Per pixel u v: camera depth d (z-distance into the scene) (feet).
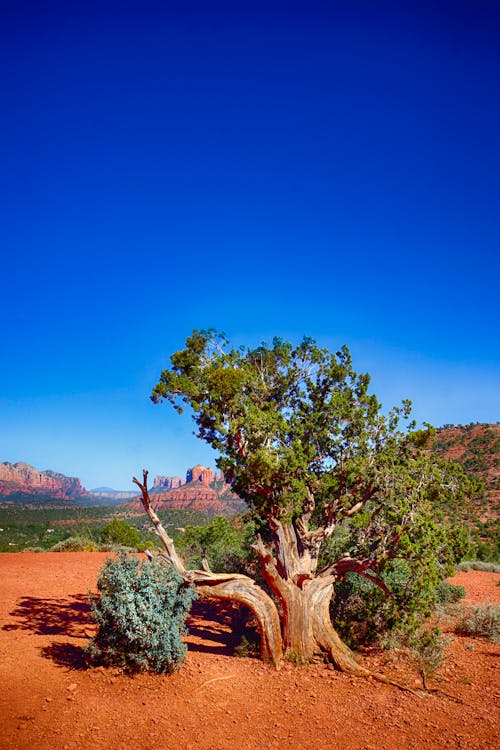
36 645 39.11
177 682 33.88
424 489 41.34
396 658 40.37
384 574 49.55
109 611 34.42
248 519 53.62
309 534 44.37
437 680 36.40
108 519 487.61
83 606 52.39
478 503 217.56
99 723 27.35
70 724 26.94
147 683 33.37
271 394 47.57
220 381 40.70
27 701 29.30
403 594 40.29
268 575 40.40
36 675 33.22
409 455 44.52
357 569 41.78
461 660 41.34
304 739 26.73
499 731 28.04
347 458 43.57
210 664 37.91
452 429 332.19
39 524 418.51
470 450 288.10
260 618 38.91
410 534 39.40
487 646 45.42
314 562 44.04
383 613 42.42
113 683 32.96
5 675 32.76
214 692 32.71
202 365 44.32
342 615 46.88
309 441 45.34
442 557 40.55
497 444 285.64
